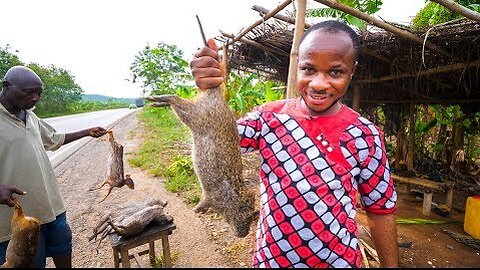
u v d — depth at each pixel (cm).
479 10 493
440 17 591
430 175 650
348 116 148
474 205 486
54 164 895
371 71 623
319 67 137
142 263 361
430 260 418
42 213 277
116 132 1574
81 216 544
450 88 625
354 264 144
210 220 526
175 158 888
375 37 460
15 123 265
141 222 301
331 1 362
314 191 137
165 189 682
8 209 261
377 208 152
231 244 448
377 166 145
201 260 412
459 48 436
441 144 809
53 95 3509
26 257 166
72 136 322
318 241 138
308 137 143
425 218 559
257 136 154
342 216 140
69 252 314
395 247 155
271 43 579
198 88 160
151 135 1387
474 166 843
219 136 154
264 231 150
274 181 145
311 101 141
